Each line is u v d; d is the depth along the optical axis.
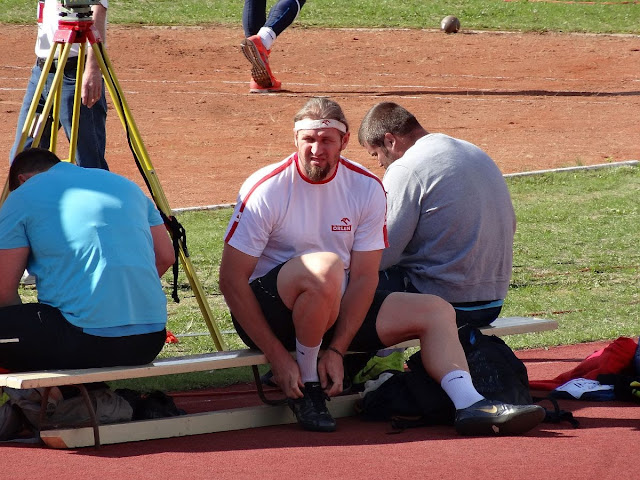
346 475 14.44
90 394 17.39
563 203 41.75
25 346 16.84
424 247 20.53
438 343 17.73
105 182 18.00
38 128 22.78
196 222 38.16
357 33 86.69
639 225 38.47
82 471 14.84
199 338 25.47
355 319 18.33
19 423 17.34
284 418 18.55
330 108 17.95
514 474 14.38
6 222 17.39
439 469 14.66
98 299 17.09
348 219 18.55
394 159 21.78
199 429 17.58
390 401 18.33
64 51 22.66
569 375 21.12
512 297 29.50
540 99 65.81
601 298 29.66
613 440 16.41
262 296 18.34
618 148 53.12
